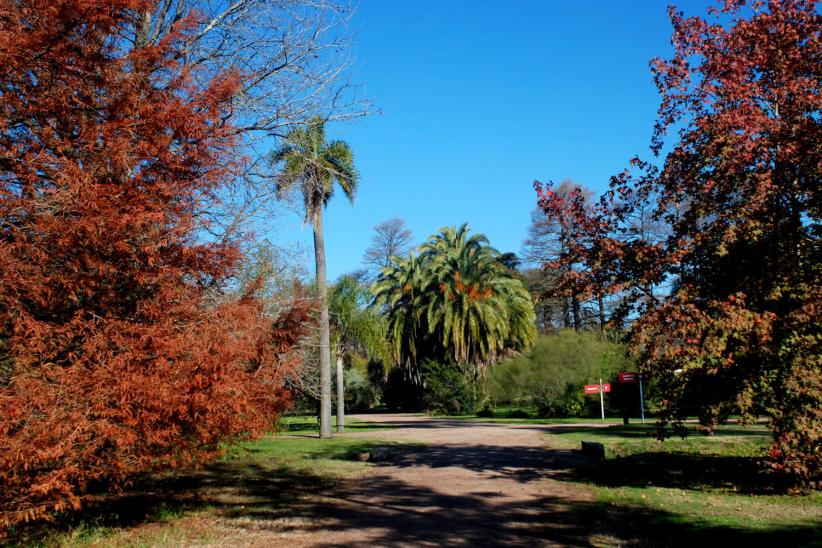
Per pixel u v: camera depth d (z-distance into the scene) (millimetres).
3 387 6070
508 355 43906
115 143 6840
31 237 6520
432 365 44562
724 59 10789
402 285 43375
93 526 8258
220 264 7770
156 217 6688
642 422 29641
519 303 43188
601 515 8727
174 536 7875
